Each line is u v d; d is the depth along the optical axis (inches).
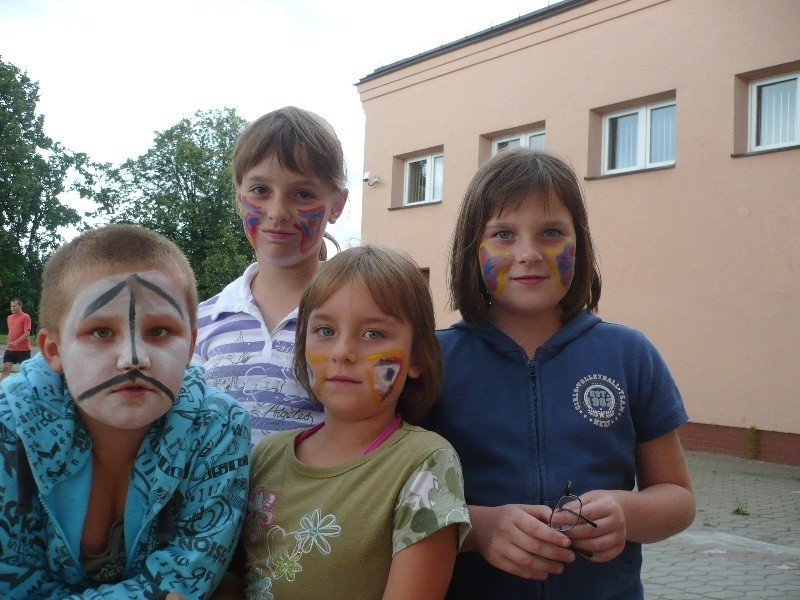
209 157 1267.2
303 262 89.5
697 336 330.3
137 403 56.7
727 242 322.0
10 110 1296.8
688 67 336.2
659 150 356.8
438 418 73.9
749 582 166.2
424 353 69.1
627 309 354.9
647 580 167.5
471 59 428.1
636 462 75.2
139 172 1294.3
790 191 303.1
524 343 75.4
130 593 55.6
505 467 69.9
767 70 314.2
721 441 322.0
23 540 56.3
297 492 65.7
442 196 444.1
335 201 92.5
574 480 68.3
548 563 59.9
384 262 67.9
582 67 376.8
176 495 60.6
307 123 88.0
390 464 63.0
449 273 82.5
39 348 61.4
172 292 60.2
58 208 1354.6
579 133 377.7
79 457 58.4
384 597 58.8
